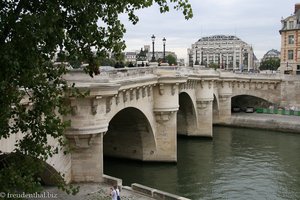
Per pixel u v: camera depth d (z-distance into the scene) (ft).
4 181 40.96
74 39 45.14
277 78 295.89
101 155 110.73
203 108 240.94
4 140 71.72
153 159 172.14
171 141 171.32
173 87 168.35
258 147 215.92
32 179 42.39
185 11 51.06
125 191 105.91
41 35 38.58
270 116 291.38
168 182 148.66
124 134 174.70
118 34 47.09
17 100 41.88
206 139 240.94
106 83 105.19
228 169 168.55
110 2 45.80
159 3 50.70
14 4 42.14
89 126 105.19
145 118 162.50
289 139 239.30
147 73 163.43
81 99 103.60
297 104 293.23
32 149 44.70
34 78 42.52
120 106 132.87
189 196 132.77
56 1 41.73
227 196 133.69
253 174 160.97
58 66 47.67
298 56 334.44
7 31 40.55
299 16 335.67
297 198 132.98
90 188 104.22
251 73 301.63
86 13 43.62
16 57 38.93
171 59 546.26
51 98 46.52
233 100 338.75
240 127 286.05
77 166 109.09
